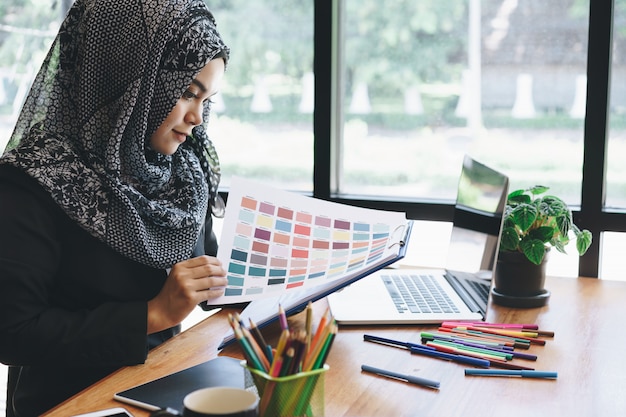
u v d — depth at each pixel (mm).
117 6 1369
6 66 2459
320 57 2098
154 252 1401
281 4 2168
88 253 1354
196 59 1396
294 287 1366
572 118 1957
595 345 1332
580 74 1939
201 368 1199
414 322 1432
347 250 1435
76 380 1353
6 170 1332
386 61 2102
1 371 2639
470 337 1353
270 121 2232
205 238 1715
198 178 1581
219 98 2268
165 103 1412
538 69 1974
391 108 2117
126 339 1248
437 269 1815
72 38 1416
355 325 1431
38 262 1283
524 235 1560
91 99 1393
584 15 1918
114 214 1363
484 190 1552
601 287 1707
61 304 1360
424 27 2057
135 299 1388
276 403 907
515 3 1973
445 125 2078
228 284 1367
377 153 2148
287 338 905
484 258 1469
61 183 1337
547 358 1271
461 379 1181
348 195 2180
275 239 1438
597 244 1922
